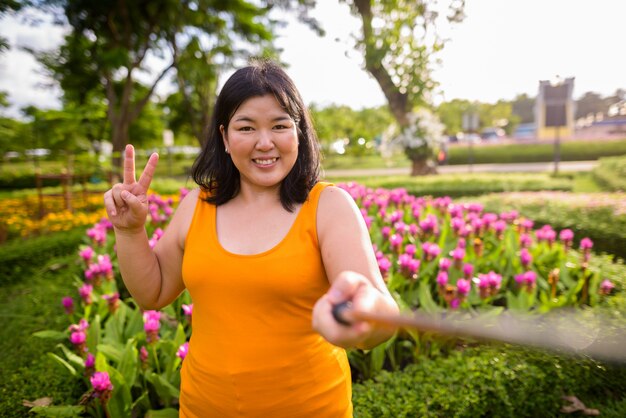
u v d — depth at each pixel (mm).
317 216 1271
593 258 4238
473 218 4691
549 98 16312
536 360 2531
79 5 16609
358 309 736
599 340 2428
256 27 20625
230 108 1267
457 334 706
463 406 2326
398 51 13508
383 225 5172
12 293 4629
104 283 3512
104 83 18953
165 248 1484
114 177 14258
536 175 15664
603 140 28250
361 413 2271
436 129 14875
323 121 31531
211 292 1286
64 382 2691
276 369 1246
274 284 1225
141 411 2559
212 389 1292
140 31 18828
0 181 20906
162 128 31438
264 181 1260
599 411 2479
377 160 31609
